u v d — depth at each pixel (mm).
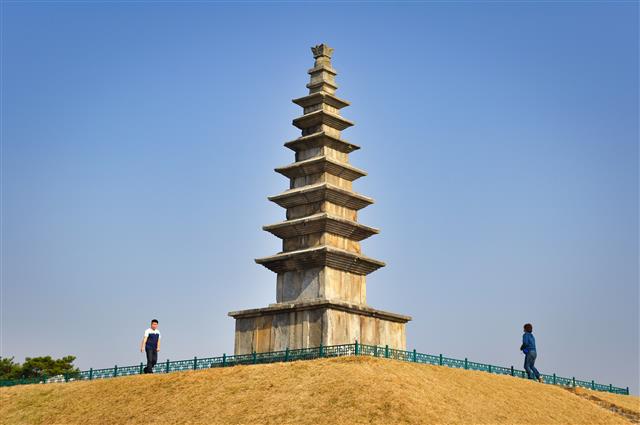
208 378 40812
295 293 48719
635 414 45875
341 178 52062
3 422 42406
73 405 42312
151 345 45281
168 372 45219
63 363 86625
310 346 45469
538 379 48938
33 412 42781
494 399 40219
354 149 53250
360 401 34375
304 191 49875
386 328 48938
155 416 37750
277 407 35281
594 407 45406
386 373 38000
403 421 32906
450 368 43500
